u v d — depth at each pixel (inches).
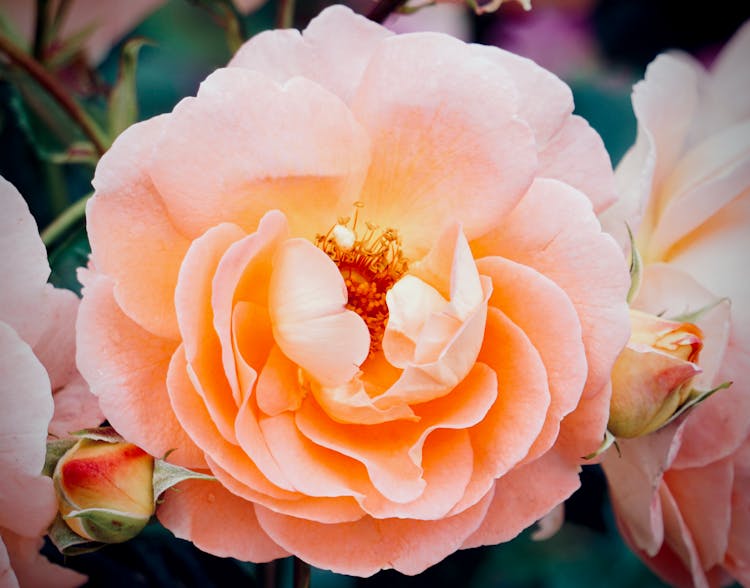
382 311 16.0
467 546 15.3
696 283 16.5
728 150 17.0
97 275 14.6
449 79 15.0
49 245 17.5
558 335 14.9
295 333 14.8
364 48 15.3
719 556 17.3
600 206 15.5
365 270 15.9
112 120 17.6
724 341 16.3
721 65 17.7
